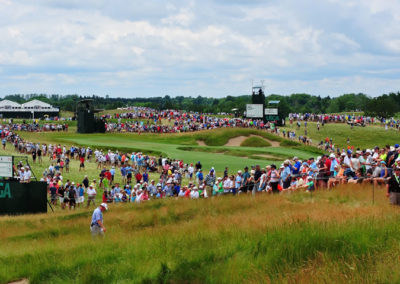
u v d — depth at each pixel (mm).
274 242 16562
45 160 58969
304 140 93312
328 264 14086
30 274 16719
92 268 16328
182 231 20344
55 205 37875
